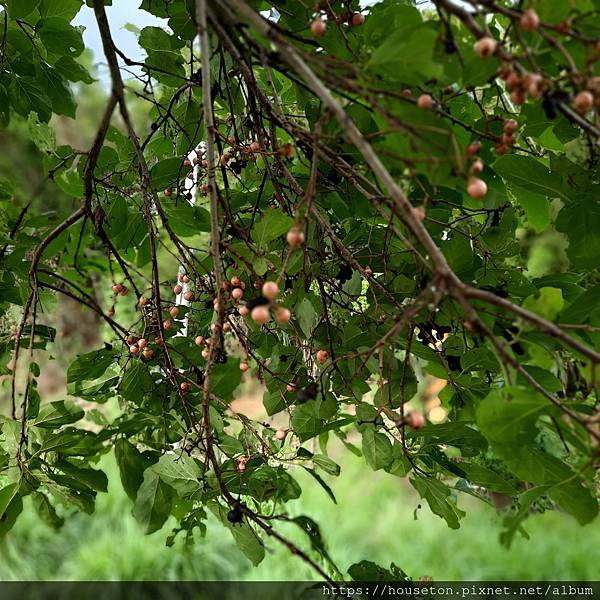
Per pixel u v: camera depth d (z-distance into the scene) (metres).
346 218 2.22
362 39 1.66
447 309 1.82
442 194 1.92
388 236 2.10
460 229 2.26
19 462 1.93
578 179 1.81
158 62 2.35
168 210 2.40
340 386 2.05
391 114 1.14
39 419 2.04
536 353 1.20
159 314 2.05
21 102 2.68
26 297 2.51
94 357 2.23
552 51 1.24
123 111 1.94
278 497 1.80
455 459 2.06
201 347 2.30
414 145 1.14
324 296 1.92
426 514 5.42
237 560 4.70
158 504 1.93
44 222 2.61
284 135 2.75
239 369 2.13
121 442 2.14
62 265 3.36
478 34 1.16
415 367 3.16
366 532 5.12
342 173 1.68
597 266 1.88
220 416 2.17
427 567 4.66
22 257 2.42
